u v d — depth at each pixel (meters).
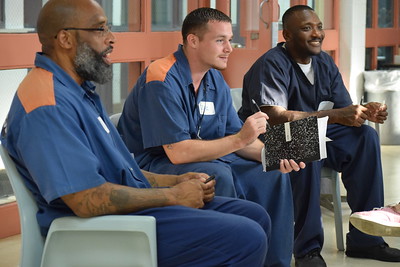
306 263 3.14
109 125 2.30
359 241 3.30
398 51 7.58
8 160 2.06
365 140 3.30
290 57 3.42
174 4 4.66
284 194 2.85
